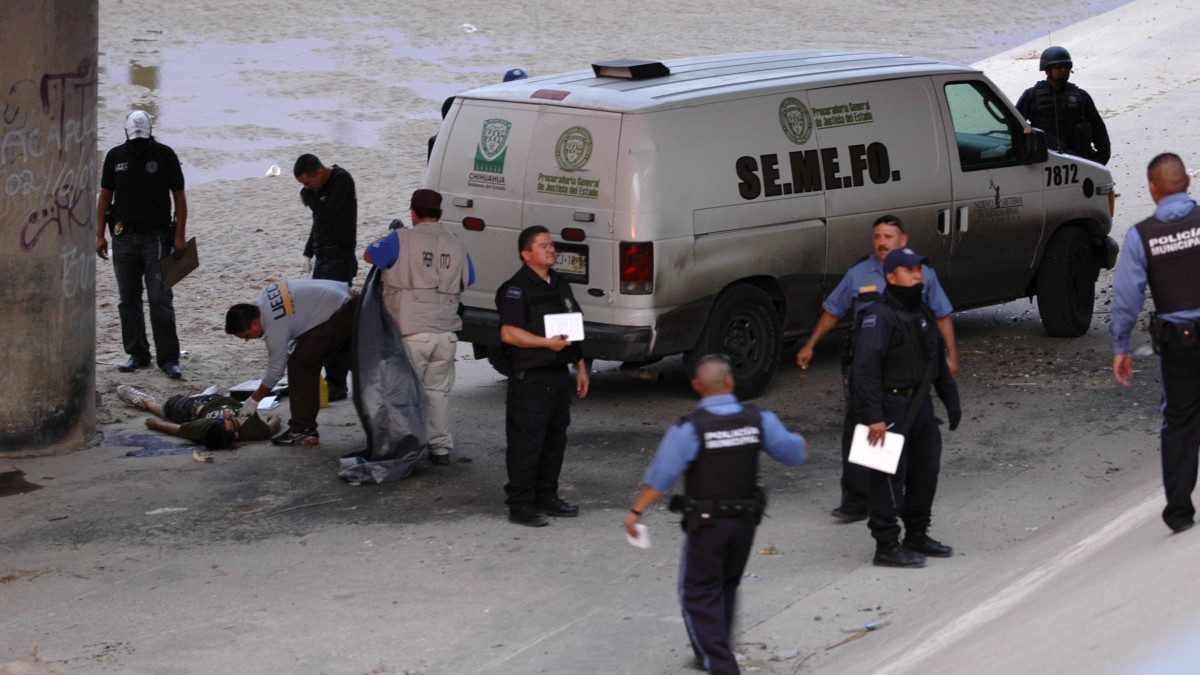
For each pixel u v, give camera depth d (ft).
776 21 263.70
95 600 44.50
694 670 38.04
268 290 61.31
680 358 78.02
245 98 184.96
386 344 57.41
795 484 55.47
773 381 71.15
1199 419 38.65
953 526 49.57
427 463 59.67
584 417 66.59
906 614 40.88
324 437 64.03
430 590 45.03
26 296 60.13
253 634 41.50
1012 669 30.19
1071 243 76.69
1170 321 38.75
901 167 69.92
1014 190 74.02
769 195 65.36
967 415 63.82
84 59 61.62
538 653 39.75
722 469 35.73
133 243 73.97
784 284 66.95
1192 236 38.81
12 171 59.11
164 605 44.01
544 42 239.71
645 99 62.80
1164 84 174.40
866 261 50.93
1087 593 34.73
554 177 64.03
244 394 70.59
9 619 42.96
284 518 52.80
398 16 268.41
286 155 147.74
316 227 70.38
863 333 43.88
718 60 72.69
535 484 52.16
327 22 260.62
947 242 71.82
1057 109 83.92
